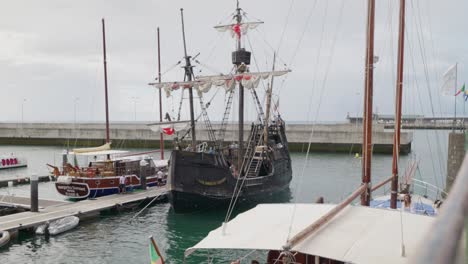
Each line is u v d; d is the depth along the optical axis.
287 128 82.06
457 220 0.86
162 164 45.91
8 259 21.03
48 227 25.06
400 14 20.25
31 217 26.33
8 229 23.64
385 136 74.12
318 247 9.81
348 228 10.93
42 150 84.88
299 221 12.31
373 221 11.48
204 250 22.28
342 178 46.38
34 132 94.88
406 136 73.69
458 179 0.99
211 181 29.17
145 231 25.94
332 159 66.50
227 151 37.75
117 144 89.06
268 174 35.19
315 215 12.89
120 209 30.62
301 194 37.94
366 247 9.76
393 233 10.58
